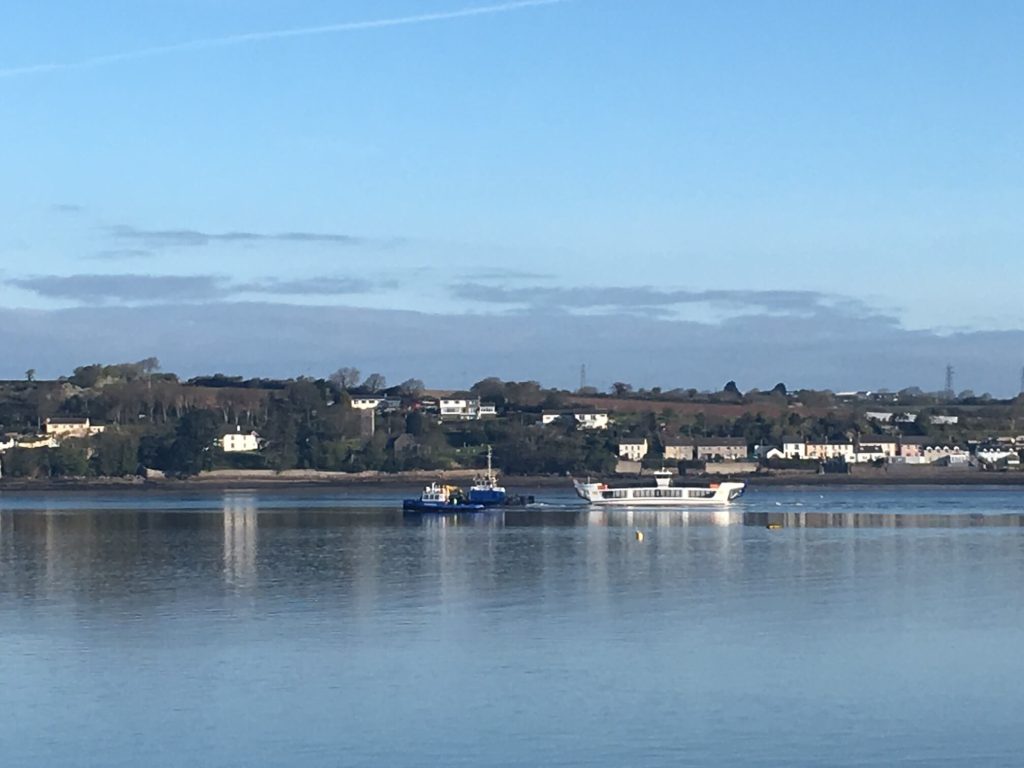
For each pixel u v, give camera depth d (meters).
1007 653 62.16
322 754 46.16
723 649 63.12
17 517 175.00
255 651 63.09
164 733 48.75
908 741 47.31
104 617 73.81
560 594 83.19
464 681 56.34
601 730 48.72
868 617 72.69
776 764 44.78
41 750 46.78
